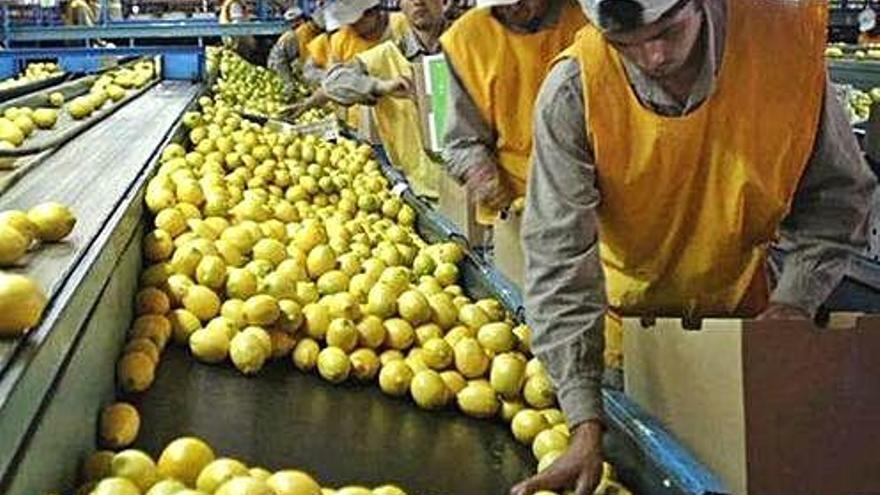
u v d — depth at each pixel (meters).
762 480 1.36
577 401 1.63
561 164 1.76
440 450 1.90
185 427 1.92
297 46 8.34
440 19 4.07
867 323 1.36
